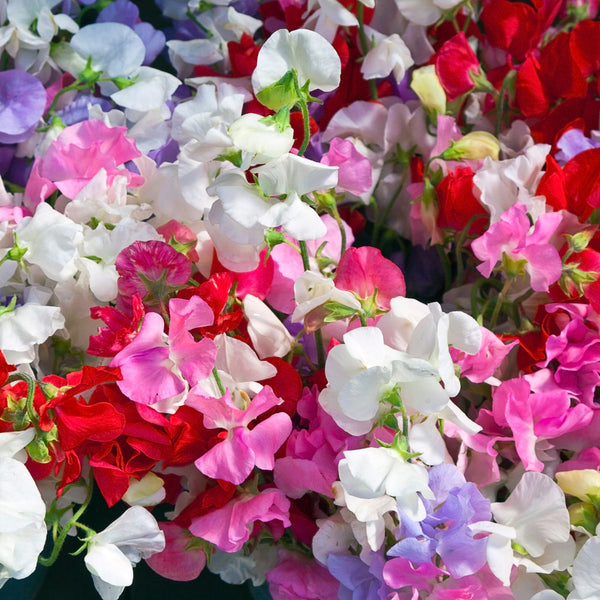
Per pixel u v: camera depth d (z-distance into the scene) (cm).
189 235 89
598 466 86
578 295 88
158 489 82
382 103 108
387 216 108
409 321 81
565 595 82
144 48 102
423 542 75
